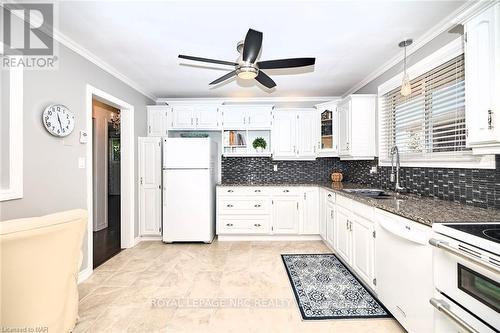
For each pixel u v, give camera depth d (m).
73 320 1.61
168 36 2.23
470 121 1.47
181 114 4.04
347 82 3.50
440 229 1.27
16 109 1.76
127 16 1.92
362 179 3.68
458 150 1.94
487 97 1.36
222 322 1.79
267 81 2.50
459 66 1.90
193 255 3.12
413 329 1.49
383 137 3.04
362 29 2.11
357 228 2.34
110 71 2.93
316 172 4.33
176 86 3.67
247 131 4.16
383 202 1.98
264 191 3.73
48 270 1.41
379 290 1.92
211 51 2.54
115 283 2.38
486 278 1.04
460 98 1.89
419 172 2.41
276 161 4.35
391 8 1.82
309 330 1.70
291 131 4.08
